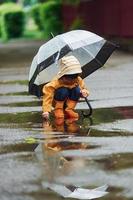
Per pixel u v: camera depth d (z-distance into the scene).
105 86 16.73
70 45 11.29
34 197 6.25
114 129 9.98
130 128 10.04
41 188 6.56
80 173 7.10
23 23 65.38
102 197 6.20
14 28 64.75
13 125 10.72
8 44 51.44
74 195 6.29
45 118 10.98
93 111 12.00
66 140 9.12
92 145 8.68
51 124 10.65
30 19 76.69
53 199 6.18
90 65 11.54
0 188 6.59
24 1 94.31
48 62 11.20
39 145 8.84
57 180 6.84
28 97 14.94
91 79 19.02
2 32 66.12
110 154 8.05
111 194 6.29
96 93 15.05
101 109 12.25
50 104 11.00
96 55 11.59
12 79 20.69
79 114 11.63
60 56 11.12
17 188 6.57
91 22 44.88
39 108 12.80
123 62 25.95
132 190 6.40
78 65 10.86
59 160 7.81
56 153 8.23
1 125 10.75
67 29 55.19
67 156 8.01
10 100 14.41
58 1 58.50
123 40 35.25
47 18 59.31
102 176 6.94
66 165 7.51
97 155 8.01
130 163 7.50
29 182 6.80
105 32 40.12
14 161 7.84
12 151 8.48
